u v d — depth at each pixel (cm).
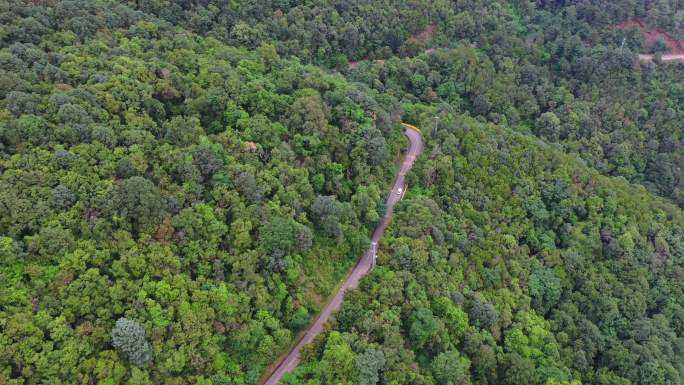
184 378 7669
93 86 9900
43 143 8575
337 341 8406
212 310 8012
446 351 9088
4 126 8388
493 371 9506
